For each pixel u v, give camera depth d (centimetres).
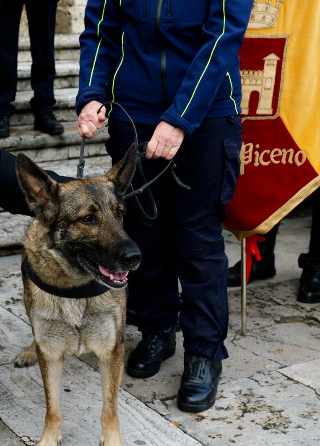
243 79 379
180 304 368
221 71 293
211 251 327
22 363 359
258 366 365
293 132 387
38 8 552
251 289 471
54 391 289
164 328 364
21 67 662
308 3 368
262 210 393
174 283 363
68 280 276
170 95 311
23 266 292
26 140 573
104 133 608
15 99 613
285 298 457
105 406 287
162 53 309
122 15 322
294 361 371
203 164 314
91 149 608
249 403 329
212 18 295
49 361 288
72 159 602
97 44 331
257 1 367
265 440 299
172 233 346
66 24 735
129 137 325
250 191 389
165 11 302
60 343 285
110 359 288
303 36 373
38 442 290
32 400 328
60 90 665
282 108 384
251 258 439
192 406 320
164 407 326
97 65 329
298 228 610
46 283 276
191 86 293
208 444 296
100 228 269
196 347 333
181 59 308
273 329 410
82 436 301
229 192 322
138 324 367
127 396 334
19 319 412
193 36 306
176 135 295
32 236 282
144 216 338
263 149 387
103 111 317
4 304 431
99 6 329
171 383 349
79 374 354
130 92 320
